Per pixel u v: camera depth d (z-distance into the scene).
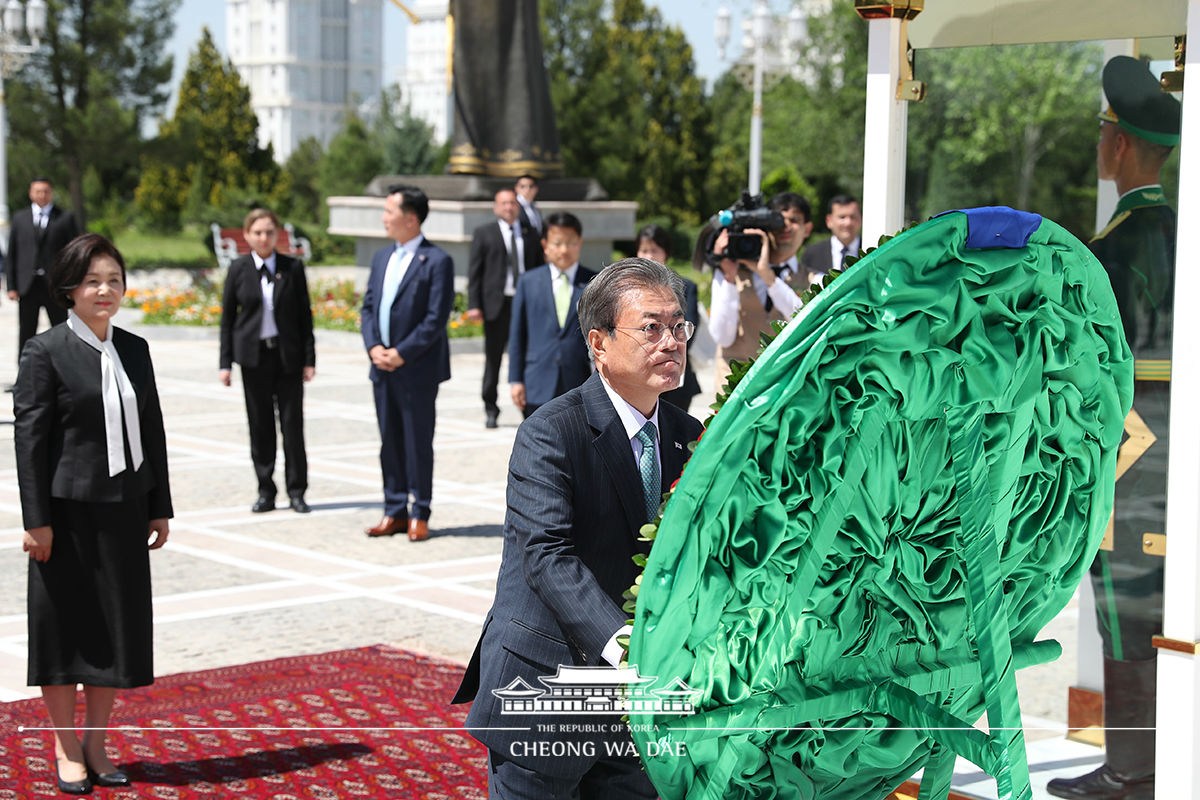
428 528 8.36
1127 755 4.14
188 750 4.75
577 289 7.61
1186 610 3.34
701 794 2.60
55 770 4.56
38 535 4.33
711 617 2.47
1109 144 4.11
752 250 6.10
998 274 2.71
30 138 44.22
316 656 5.82
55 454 4.39
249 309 8.73
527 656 2.91
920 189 4.36
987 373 2.77
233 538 8.12
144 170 51.53
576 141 45.22
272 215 8.76
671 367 2.85
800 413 2.44
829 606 2.67
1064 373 3.01
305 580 7.16
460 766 4.63
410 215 8.02
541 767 2.91
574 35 47.41
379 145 47.19
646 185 45.97
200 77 55.31
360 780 4.50
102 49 44.38
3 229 26.66
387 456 8.19
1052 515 3.13
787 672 2.65
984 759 2.87
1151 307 3.96
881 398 2.57
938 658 2.97
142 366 4.59
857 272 2.46
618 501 2.93
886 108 3.91
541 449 2.89
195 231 53.97
